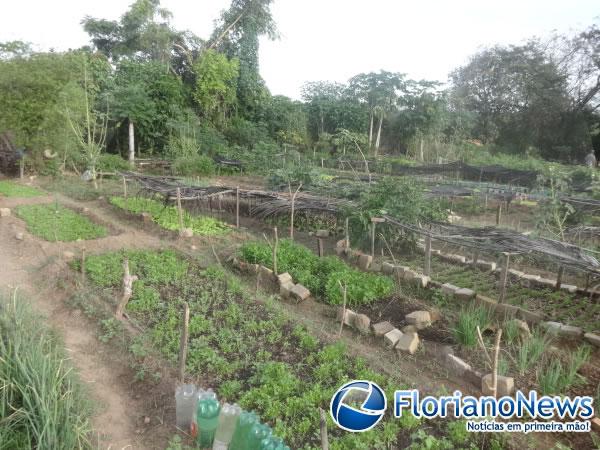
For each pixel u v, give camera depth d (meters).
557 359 6.12
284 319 7.16
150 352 6.09
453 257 10.37
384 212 10.10
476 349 6.52
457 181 20.09
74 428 4.27
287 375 5.61
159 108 25.88
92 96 20.97
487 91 34.97
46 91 17.80
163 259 9.85
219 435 4.38
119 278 8.63
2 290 7.81
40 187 17.88
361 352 6.37
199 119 27.72
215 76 28.08
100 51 29.25
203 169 22.48
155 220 12.95
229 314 7.34
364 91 33.19
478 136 35.38
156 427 4.89
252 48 31.89
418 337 6.85
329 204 12.28
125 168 22.05
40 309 7.46
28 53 18.17
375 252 11.05
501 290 7.75
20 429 4.34
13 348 4.79
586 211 13.42
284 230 13.29
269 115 32.19
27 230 11.70
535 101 32.69
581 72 32.22
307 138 33.12
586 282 8.67
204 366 5.91
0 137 19.73
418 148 30.75
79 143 20.38
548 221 11.38
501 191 16.34
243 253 9.80
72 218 13.12
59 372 4.72
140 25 29.08
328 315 7.71
